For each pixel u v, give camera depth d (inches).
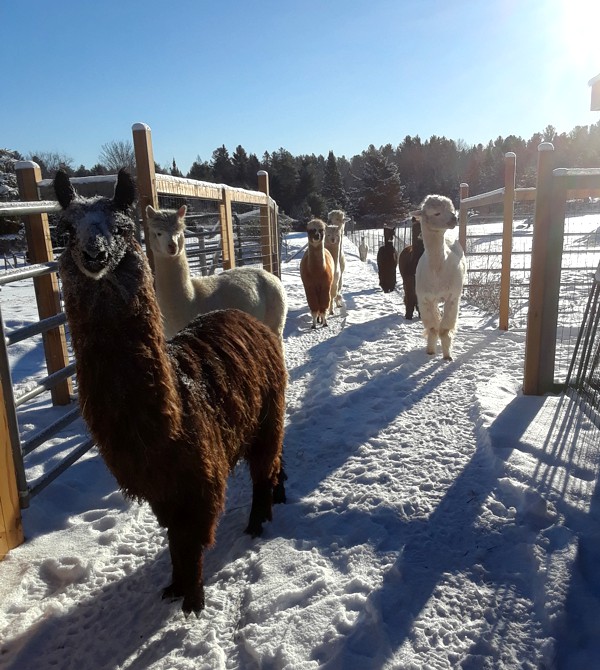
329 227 427.5
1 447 118.4
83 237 79.4
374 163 2290.8
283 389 130.2
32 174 199.3
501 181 2844.5
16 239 1082.7
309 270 347.9
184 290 192.2
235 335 117.5
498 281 442.3
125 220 87.6
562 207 174.7
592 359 190.9
